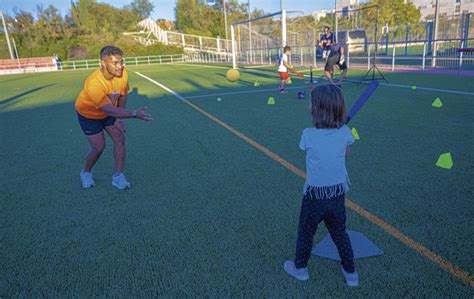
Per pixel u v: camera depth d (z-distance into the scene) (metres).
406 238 2.75
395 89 10.07
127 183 4.01
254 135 5.96
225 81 14.90
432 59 16.47
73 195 3.90
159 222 3.21
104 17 61.41
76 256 2.75
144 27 59.66
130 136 6.30
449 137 5.27
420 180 3.78
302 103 8.73
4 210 3.60
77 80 20.36
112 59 3.32
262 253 2.67
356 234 2.81
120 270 2.55
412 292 2.18
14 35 44.25
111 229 3.13
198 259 2.63
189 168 4.55
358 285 2.27
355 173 4.04
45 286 2.41
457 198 3.34
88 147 5.83
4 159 5.33
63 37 46.59
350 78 13.38
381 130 5.80
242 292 2.26
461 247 2.60
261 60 26.06
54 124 7.75
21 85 18.47
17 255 2.80
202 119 7.39
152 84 15.04
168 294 2.28
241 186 3.90
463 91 9.22
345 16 38.81
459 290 2.18
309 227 2.23
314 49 19.91
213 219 3.21
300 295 2.21
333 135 2.11
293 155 4.85
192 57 40.06
